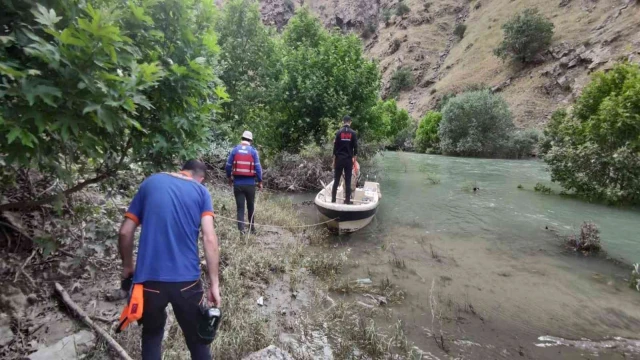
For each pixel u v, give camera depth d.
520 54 35.97
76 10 2.25
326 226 7.25
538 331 3.81
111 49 2.05
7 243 3.31
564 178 10.85
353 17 82.56
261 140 12.16
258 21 12.62
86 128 2.48
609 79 10.87
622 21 29.09
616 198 9.30
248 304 3.87
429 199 10.42
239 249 5.20
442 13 64.12
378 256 5.93
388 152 31.89
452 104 27.17
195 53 3.34
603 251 6.25
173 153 3.44
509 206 9.55
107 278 3.58
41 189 3.78
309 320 3.83
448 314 4.12
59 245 3.23
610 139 9.69
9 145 2.12
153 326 2.20
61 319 2.92
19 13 2.08
